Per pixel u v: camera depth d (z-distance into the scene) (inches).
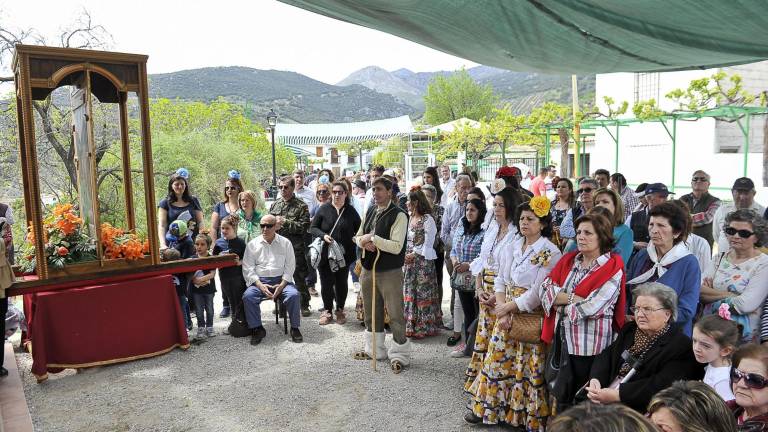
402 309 210.1
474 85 2373.3
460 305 232.7
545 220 154.8
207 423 170.4
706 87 561.3
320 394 189.5
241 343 244.4
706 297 145.2
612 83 787.4
